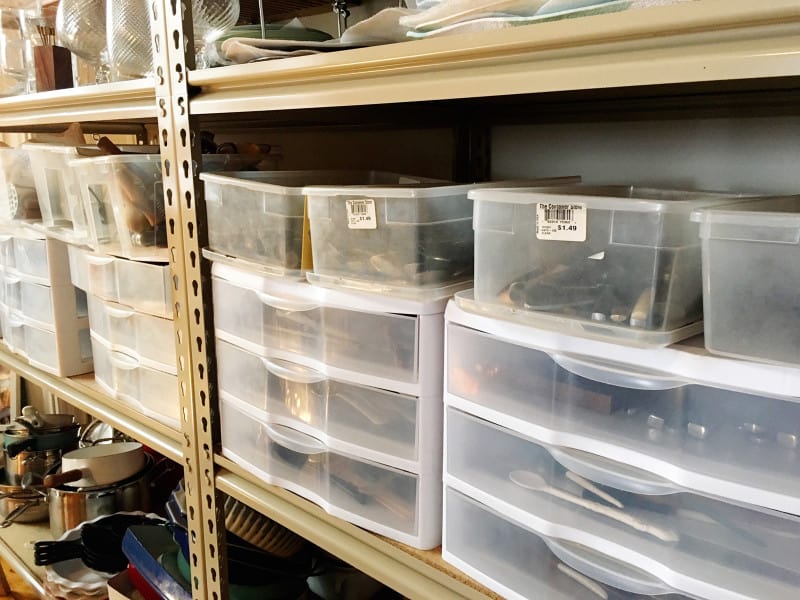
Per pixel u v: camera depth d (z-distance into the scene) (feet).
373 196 2.29
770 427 1.58
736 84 2.46
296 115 3.62
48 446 5.59
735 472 1.63
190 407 3.17
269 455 2.82
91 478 4.91
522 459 2.09
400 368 2.31
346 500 2.55
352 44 2.54
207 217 2.94
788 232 1.47
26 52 4.74
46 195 4.16
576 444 1.91
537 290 1.95
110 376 3.95
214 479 3.13
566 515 2.00
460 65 1.93
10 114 4.03
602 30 1.60
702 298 1.80
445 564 2.30
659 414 1.77
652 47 1.55
